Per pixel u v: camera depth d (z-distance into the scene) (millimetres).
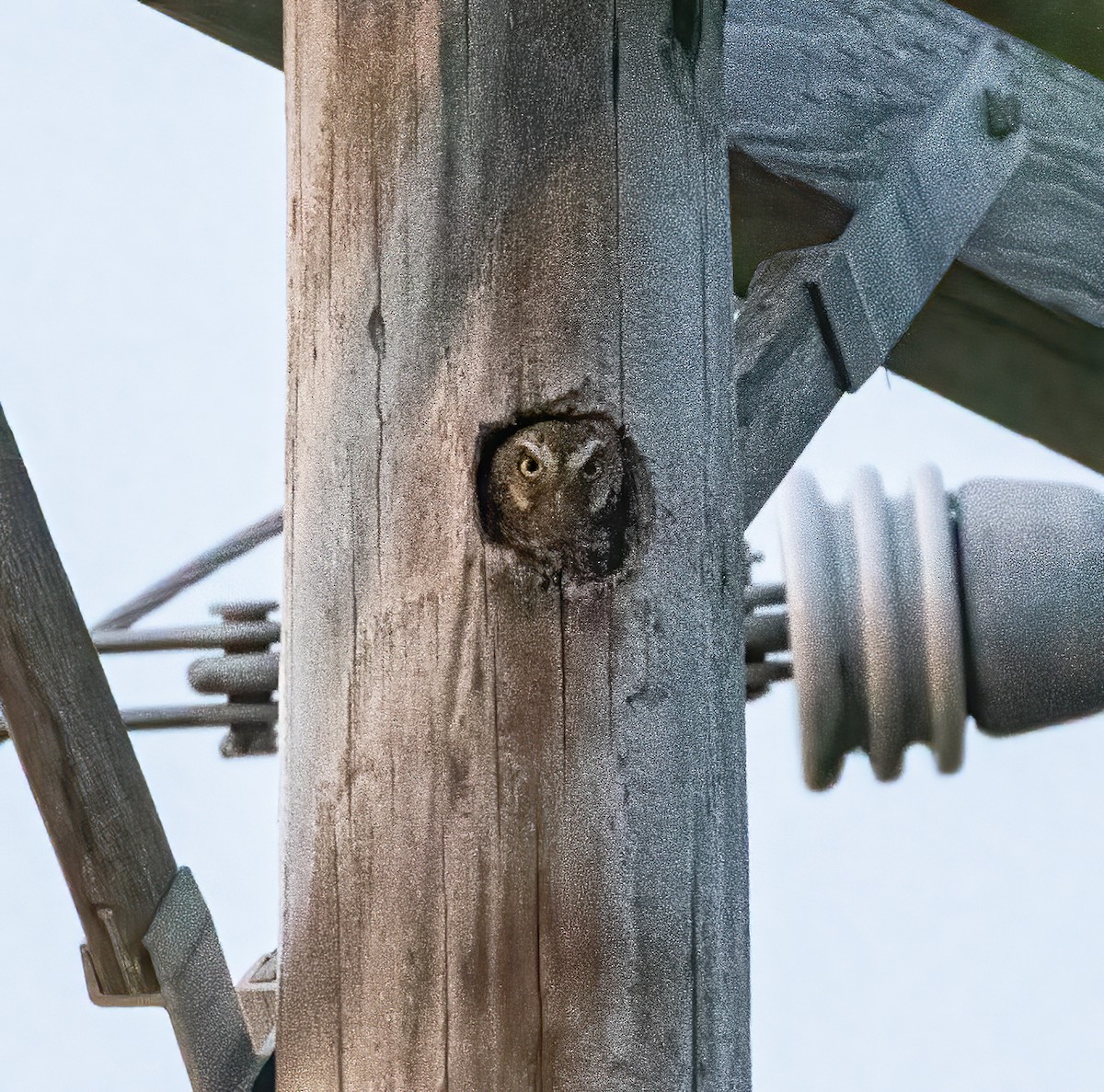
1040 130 15625
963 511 15445
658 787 15016
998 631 15398
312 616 15062
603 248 15023
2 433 15266
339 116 15070
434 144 15039
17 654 15242
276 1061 15078
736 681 15078
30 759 15250
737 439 15102
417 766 15016
